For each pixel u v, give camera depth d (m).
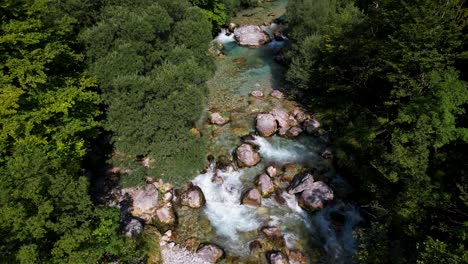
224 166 28.00
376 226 20.38
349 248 22.58
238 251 22.39
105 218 19.20
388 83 27.81
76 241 14.84
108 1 29.72
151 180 26.58
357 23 30.98
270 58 43.72
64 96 20.38
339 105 32.62
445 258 14.78
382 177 22.30
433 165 19.56
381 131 24.94
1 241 13.33
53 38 21.88
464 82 20.31
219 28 50.00
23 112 18.31
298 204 25.41
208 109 34.12
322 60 33.97
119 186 26.19
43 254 14.74
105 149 28.86
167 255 21.94
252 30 48.00
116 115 21.97
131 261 20.03
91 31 25.31
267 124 31.27
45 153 18.27
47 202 14.32
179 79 23.91
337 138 30.16
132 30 25.92
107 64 23.78
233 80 39.09
